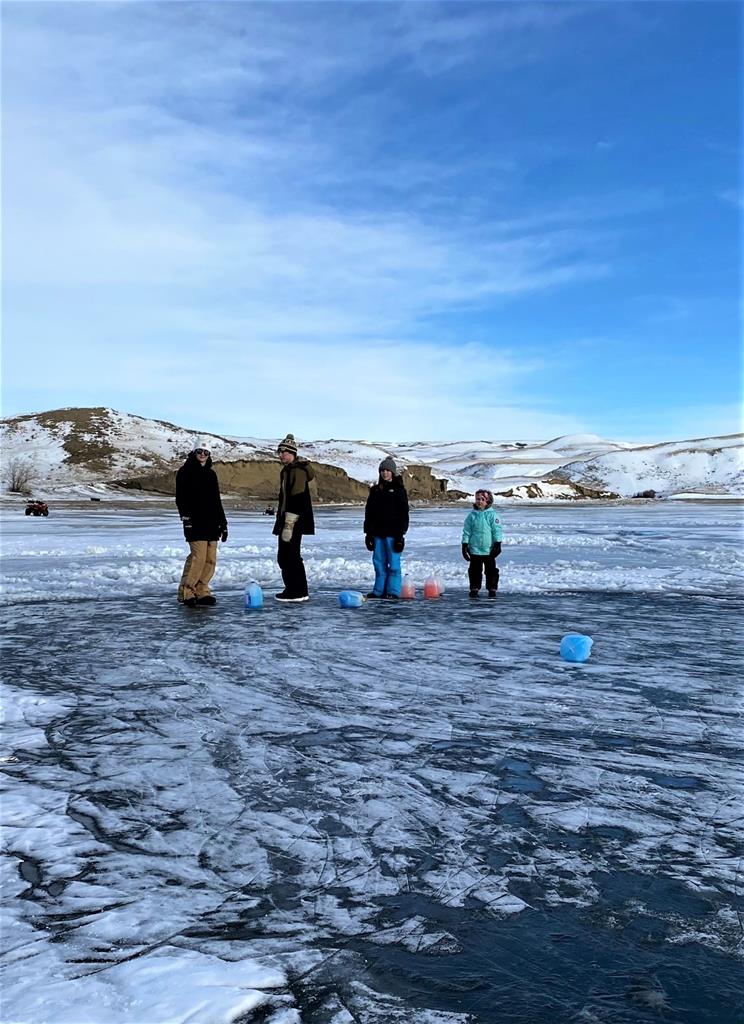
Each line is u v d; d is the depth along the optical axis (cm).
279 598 1127
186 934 261
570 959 248
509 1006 224
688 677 638
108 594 1191
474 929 265
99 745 466
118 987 229
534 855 321
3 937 258
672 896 288
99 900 284
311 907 279
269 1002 224
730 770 423
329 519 4425
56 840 334
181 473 1071
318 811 367
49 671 662
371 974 239
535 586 1302
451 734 486
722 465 16725
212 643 786
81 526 3612
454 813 365
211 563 1096
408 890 292
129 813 364
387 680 628
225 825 351
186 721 515
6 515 4909
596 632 849
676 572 1527
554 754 449
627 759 441
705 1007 225
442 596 1180
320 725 505
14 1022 212
